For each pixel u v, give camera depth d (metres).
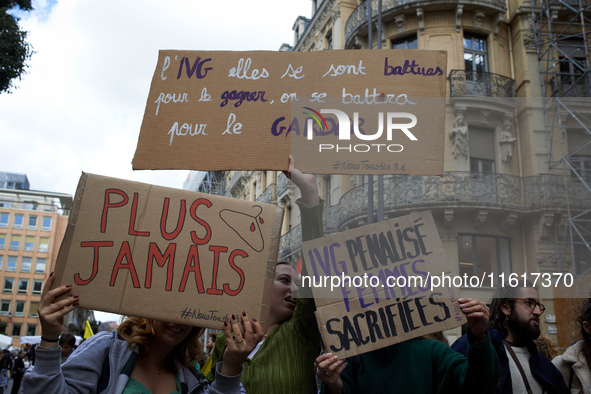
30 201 64.31
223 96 2.59
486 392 1.92
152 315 1.94
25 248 61.84
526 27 12.87
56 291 1.86
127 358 1.96
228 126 2.54
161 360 2.05
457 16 13.45
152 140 2.56
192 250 2.04
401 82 2.50
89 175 2.05
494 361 1.93
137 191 2.06
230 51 2.66
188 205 2.09
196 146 2.53
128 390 1.87
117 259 1.98
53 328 1.78
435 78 2.48
